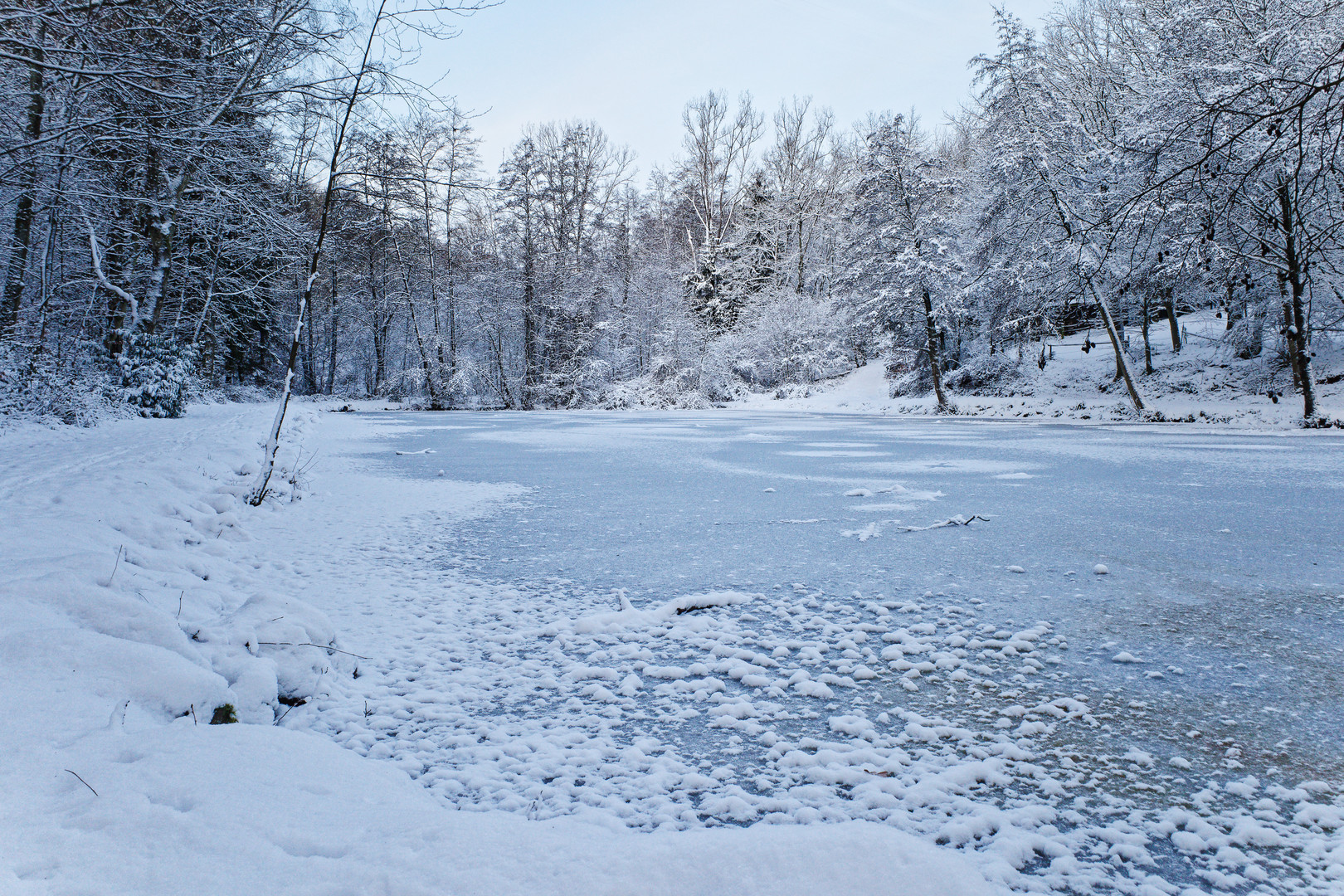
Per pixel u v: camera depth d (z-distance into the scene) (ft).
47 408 43.45
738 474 34.35
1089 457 39.40
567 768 7.49
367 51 22.48
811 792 6.89
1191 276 68.80
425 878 4.88
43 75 25.05
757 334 142.72
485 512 24.35
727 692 9.77
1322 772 7.38
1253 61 38.58
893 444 50.34
